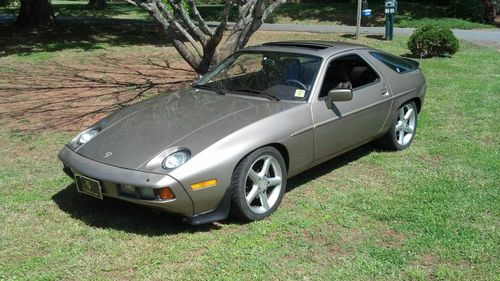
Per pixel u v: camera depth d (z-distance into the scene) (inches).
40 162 234.8
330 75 204.7
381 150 244.5
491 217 172.7
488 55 548.7
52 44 653.9
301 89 192.4
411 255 149.5
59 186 205.6
